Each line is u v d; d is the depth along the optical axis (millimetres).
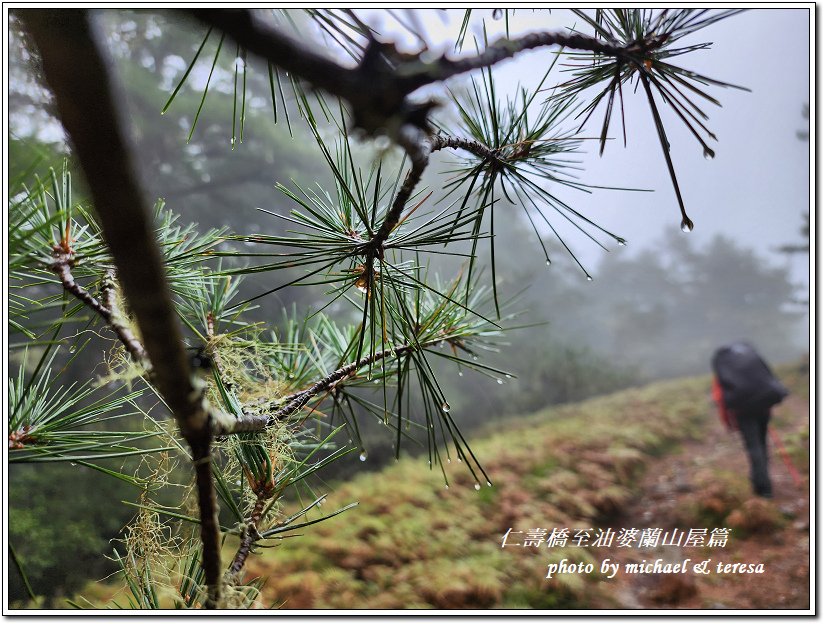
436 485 9156
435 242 1172
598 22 1138
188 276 1312
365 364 1313
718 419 13453
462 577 6453
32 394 1051
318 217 1239
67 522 6262
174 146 10906
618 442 11438
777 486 8367
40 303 1003
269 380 1405
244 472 1172
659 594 6074
